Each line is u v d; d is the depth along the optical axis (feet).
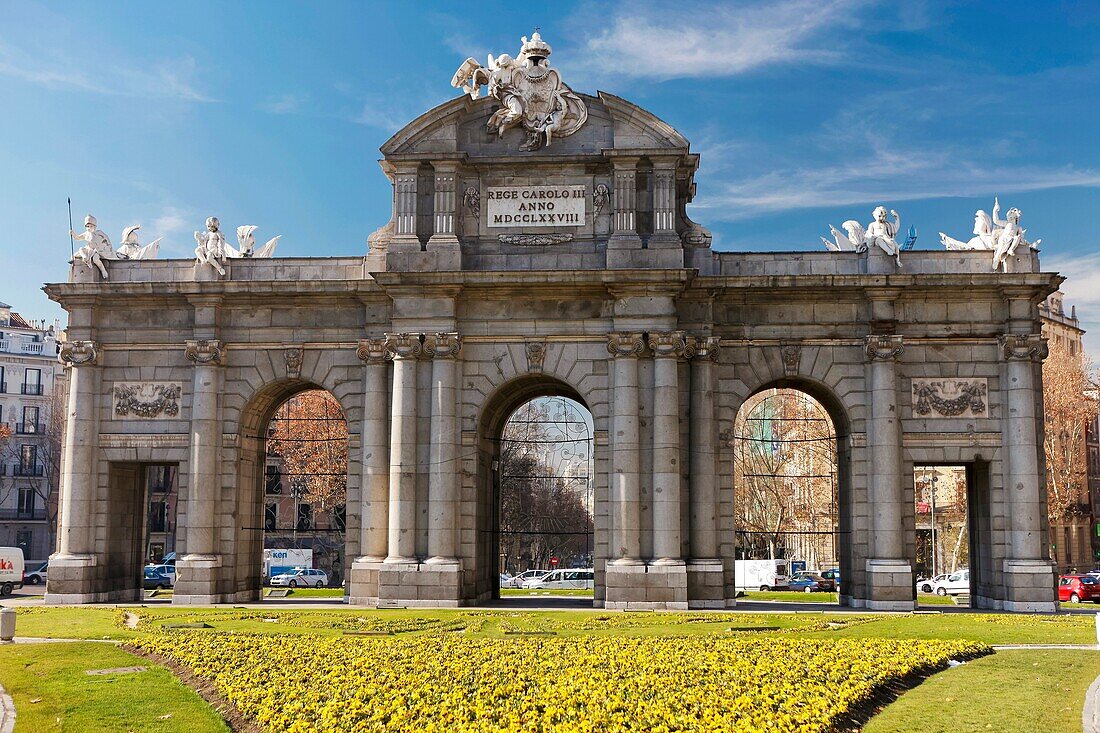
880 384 170.71
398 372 169.48
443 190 171.94
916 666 98.43
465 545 169.27
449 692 83.10
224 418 177.99
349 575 174.19
